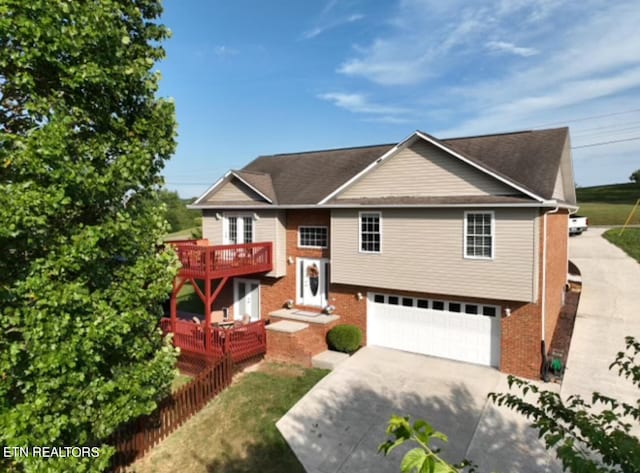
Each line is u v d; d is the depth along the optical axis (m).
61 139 5.66
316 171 19.91
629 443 2.99
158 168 7.55
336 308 16.42
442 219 13.64
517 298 12.45
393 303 15.35
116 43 6.50
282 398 11.66
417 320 14.81
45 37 5.57
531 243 12.17
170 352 7.83
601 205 55.00
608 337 14.70
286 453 9.20
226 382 12.48
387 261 14.77
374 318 15.72
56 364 5.58
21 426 5.37
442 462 2.21
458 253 13.41
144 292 6.99
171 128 7.50
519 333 12.80
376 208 14.77
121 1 6.98
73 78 5.94
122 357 7.20
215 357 13.94
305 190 18.34
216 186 19.42
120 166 6.48
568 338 14.55
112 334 6.37
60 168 5.60
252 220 18.56
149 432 9.63
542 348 12.42
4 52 5.43
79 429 6.36
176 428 10.40
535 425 3.59
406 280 14.41
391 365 13.79
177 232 47.66
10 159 5.37
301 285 17.72
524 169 13.74
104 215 6.88
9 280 5.81
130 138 7.02
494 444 9.25
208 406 11.39
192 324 14.77
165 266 7.44
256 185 18.50
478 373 13.03
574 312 17.06
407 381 12.53
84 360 6.11
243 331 14.12
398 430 2.34
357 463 8.80
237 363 13.88
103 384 6.53
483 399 11.30
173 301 15.60
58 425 5.78
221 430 10.23
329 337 15.05
